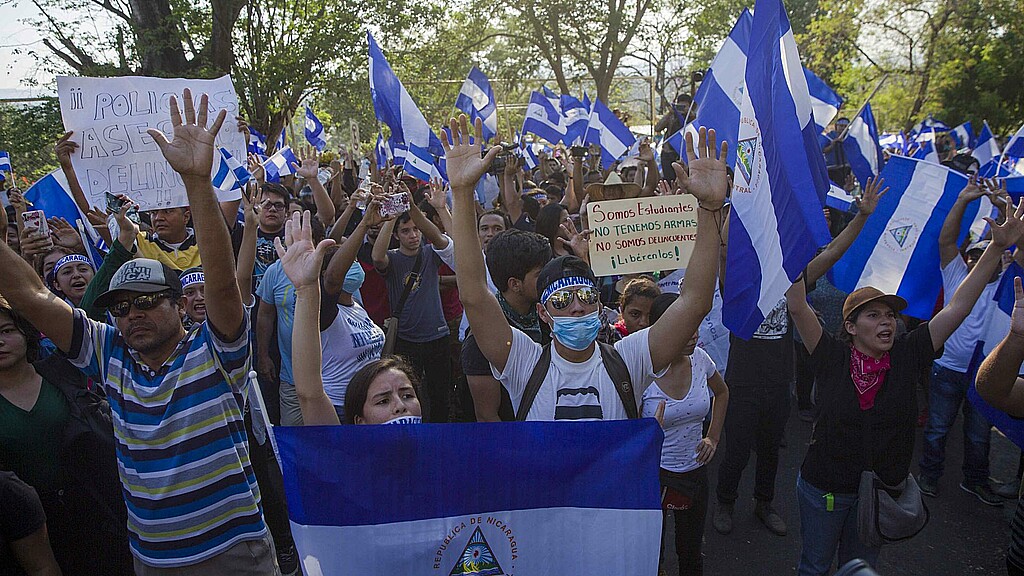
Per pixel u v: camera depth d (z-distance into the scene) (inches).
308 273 111.3
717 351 221.3
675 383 148.1
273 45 773.9
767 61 121.9
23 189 544.7
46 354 149.2
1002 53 896.9
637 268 157.6
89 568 125.9
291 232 113.7
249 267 188.1
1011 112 914.7
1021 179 223.6
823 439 138.3
